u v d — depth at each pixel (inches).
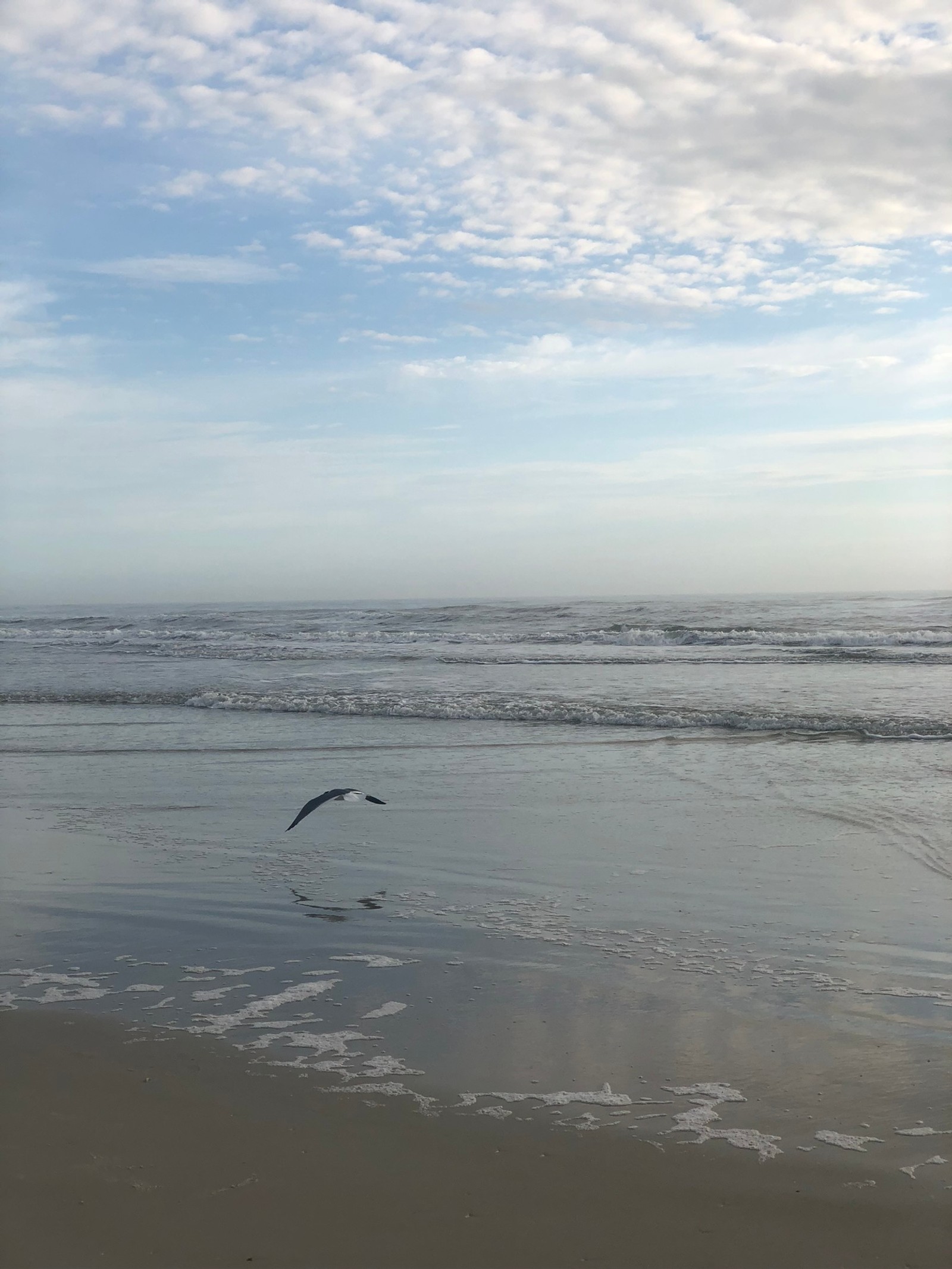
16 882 323.3
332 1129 163.6
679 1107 169.0
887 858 326.0
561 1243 133.6
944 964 232.5
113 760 550.9
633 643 1315.2
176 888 313.3
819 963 236.8
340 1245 133.7
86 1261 130.7
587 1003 216.8
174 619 2208.4
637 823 386.0
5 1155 156.7
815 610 1862.7
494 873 322.7
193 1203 143.5
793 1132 159.3
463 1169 151.5
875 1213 137.3
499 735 610.9
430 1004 218.1
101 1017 212.7
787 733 591.5
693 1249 131.9
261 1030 205.0
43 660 1183.6
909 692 747.4
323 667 1044.5
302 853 352.2
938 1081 174.7
